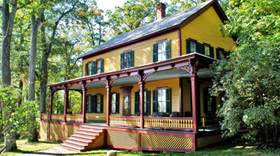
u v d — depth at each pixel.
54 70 26.89
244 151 8.42
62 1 25.28
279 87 8.09
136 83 17.27
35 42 20.11
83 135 14.38
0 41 25.83
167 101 14.24
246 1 14.14
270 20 12.38
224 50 17.64
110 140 13.43
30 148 15.27
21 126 8.11
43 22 24.19
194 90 9.70
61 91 42.12
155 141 11.05
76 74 38.72
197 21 15.42
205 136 10.06
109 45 20.25
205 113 14.98
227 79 9.16
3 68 15.16
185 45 14.11
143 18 36.38
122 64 17.94
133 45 17.36
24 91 8.61
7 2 15.82
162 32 15.04
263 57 8.40
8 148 14.67
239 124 8.59
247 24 13.32
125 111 18.05
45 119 20.17
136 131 11.86
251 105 8.72
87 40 36.97
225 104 9.06
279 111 8.59
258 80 8.38
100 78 14.77
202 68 10.77
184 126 10.12
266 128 8.66
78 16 29.03
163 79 14.91
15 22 21.27
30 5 17.75
